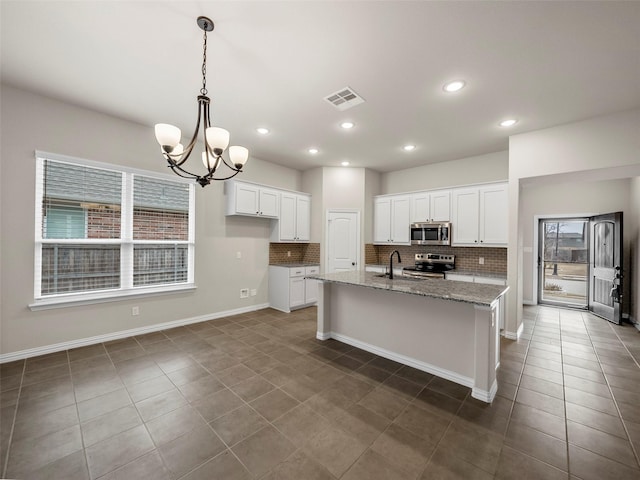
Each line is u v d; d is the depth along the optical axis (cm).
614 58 221
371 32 201
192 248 423
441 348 268
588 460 166
